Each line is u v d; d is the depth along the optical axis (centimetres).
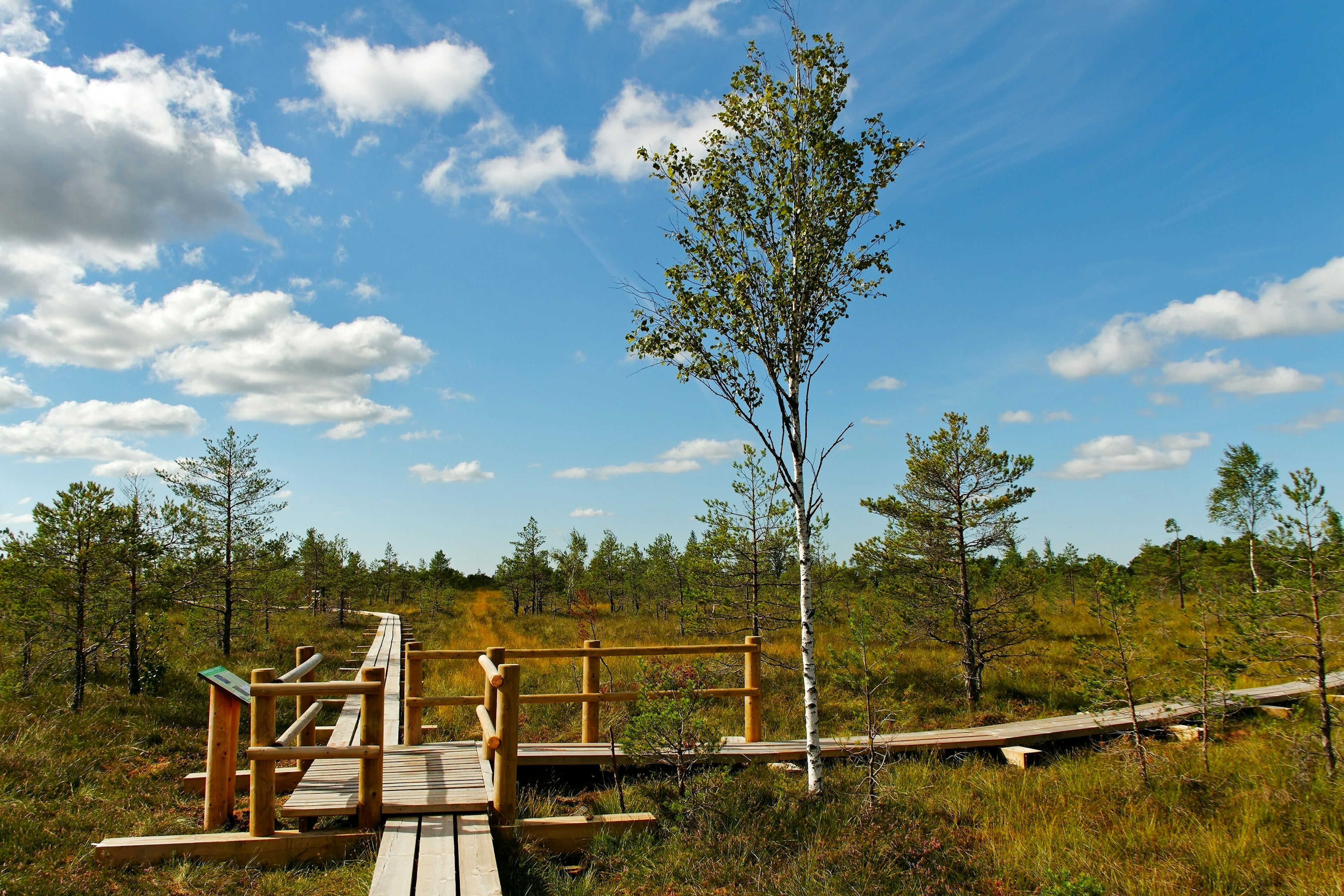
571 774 783
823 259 759
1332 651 773
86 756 743
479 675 1345
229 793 595
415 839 507
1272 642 793
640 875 535
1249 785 735
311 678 1374
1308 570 780
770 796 675
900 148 757
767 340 760
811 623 714
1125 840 603
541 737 941
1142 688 995
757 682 880
